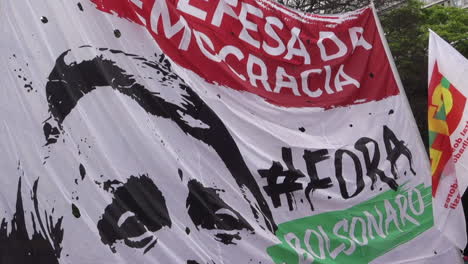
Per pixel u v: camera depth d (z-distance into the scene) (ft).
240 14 17.17
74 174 12.57
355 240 16.98
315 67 18.26
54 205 12.19
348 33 19.26
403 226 18.03
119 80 13.89
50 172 12.29
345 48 19.03
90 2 13.88
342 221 16.99
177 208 13.99
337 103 18.25
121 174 13.28
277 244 15.40
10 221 11.66
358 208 17.42
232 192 15.11
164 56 14.94
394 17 92.94
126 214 13.09
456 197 17.44
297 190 16.40
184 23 15.55
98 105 13.34
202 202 14.44
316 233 16.34
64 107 12.80
